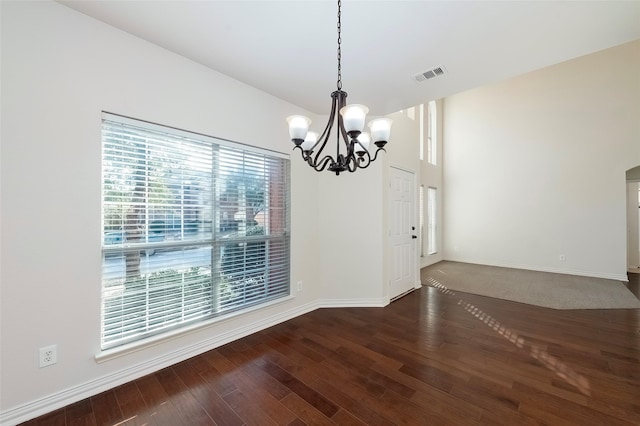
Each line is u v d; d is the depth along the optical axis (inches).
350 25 72.3
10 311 61.2
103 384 73.0
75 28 69.0
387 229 144.9
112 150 75.9
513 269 231.3
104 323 74.8
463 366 85.0
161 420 63.1
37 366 64.3
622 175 192.2
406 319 122.9
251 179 109.6
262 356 91.2
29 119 63.3
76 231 69.6
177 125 87.2
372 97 116.1
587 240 204.8
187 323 91.0
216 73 97.0
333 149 137.9
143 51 80.2
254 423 62.1
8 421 60.7
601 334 107.5
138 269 80.8
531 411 65.5
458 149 268.2
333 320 121.8
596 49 81.7
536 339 103.2
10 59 61.0
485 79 100.9
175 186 88.2
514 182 236.8
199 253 94.2
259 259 112.8
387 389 74.1
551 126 219.5
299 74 98.6
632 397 70.2
